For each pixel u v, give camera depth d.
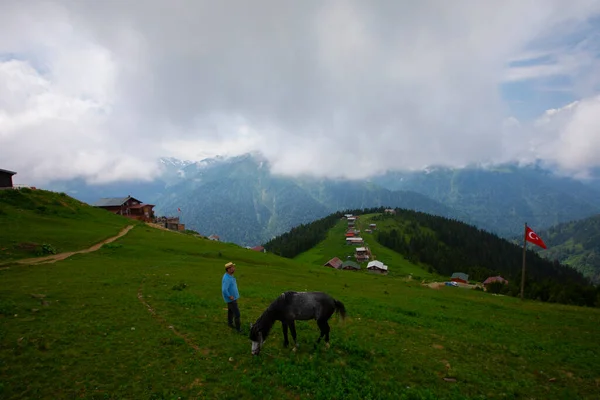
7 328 14.68
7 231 44.62
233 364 13.09
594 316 37.50
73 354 12.84
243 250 66.06
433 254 189.75
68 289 23.12
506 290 84.62
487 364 16.19
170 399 10.34
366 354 15.20
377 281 57.44
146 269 35.38
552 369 16.42
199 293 25.30
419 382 13.22
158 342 14.53
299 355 14.37
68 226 54.59
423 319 25.44
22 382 10.72
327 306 14.95
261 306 23.30
